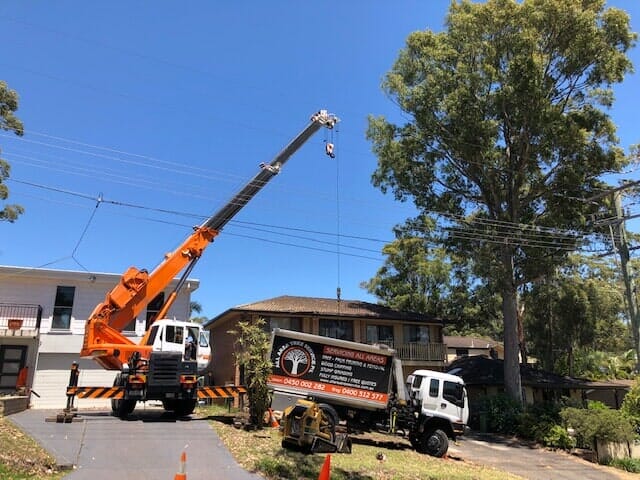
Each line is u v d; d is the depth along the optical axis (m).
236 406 23.84
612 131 29.89
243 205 20.50
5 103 18.92
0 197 19.00
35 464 10.45
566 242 30.34
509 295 31.33
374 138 33.66
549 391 37.12
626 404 26.89
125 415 18.17
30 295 24.84
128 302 18.94
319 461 13.12
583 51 28.62
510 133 30.94
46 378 24.39
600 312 39.81
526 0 28.59
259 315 31.27
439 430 18.61
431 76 30.31
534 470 19.62
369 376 18.05
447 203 32.88
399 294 42.66
